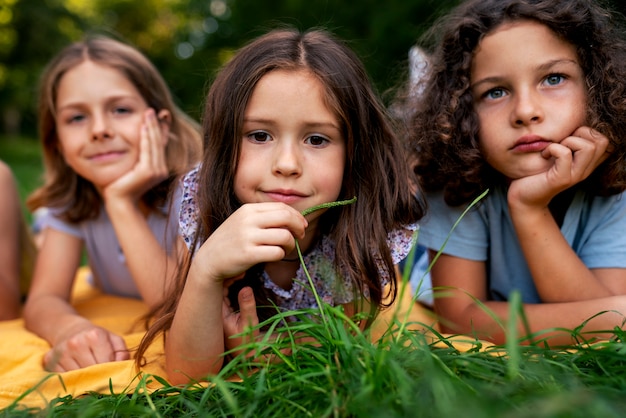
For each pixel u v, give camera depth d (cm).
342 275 153
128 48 223
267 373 112
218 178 145
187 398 119
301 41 144
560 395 86
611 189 163
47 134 220
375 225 150
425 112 175
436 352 114
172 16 1789
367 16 866
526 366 107
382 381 98
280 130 136
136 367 148
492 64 155
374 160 151
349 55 148
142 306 224
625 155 158
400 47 801
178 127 229
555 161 150
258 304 157
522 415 83
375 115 151
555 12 150
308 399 103
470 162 163
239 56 145
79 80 202
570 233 170
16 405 117
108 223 222
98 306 228
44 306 197
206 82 187
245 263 128
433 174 174
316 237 156
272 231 128
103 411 111
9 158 1288
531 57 150
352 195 150
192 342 137
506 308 161
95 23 1797
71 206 219
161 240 214
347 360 106
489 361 112
